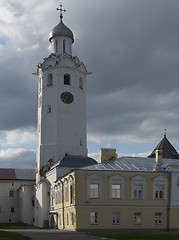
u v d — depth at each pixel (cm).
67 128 8175
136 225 5238
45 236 4197
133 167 5628
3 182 10906
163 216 5378
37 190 8119
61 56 8644
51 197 7081
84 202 5122
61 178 6109
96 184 5241
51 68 8488
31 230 5900
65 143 8069
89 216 5100
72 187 5356
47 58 8581
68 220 5581
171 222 5366
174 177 5497
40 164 8119
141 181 5391
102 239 3712
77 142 8188
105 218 5144
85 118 8544
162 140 9650
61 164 6806
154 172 5462
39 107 8625
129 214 5244
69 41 8919
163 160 6253
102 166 5556
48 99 8394
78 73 8606
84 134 8412
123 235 3966
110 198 5225
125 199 5275
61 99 8294
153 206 5353
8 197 10825
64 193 5878
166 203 5425
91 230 5053
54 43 8900
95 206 5144
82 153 8244
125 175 5350
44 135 8244
